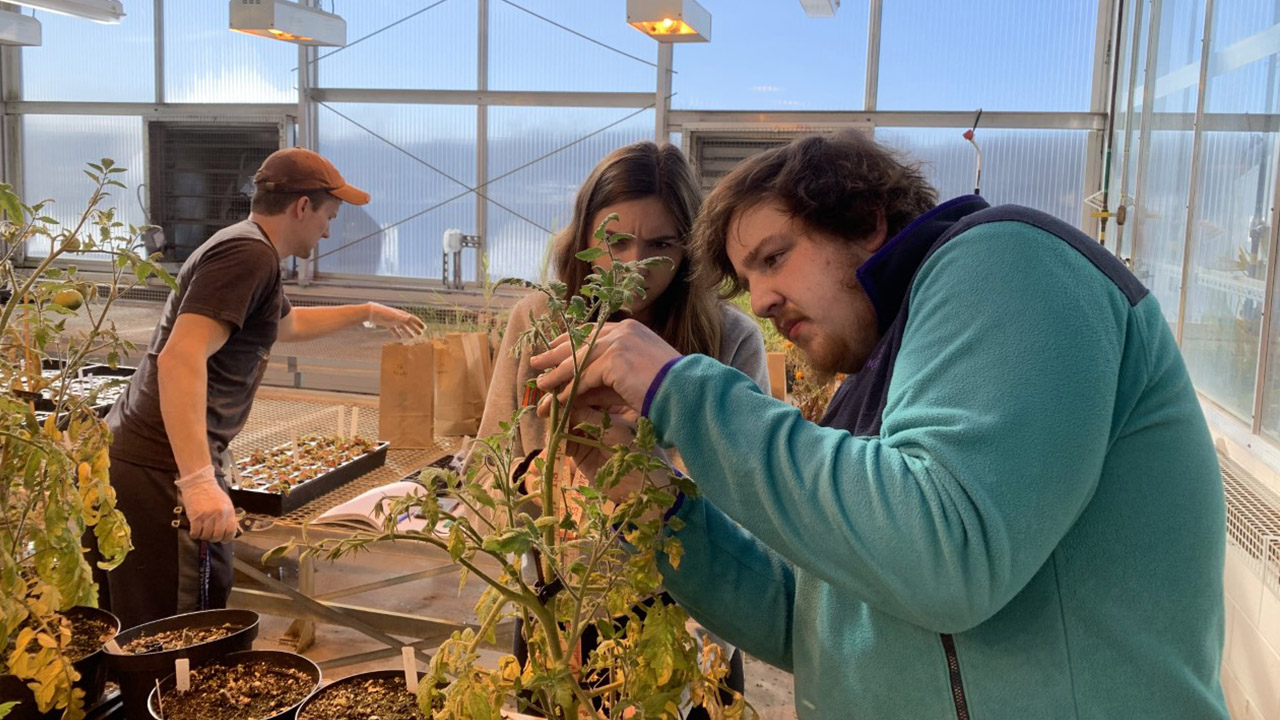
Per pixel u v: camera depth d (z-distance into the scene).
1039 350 0.76
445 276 6.30
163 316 2.41
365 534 0.92
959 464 0.73
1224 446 2.76
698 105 5.97
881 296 0.94
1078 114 5.39
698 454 0.85
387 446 2.95
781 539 0.81
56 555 1.24
